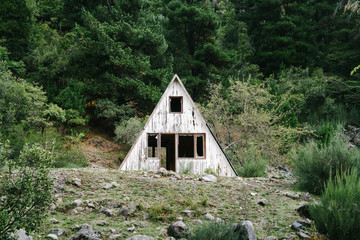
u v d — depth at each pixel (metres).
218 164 13.38
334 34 41.28
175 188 8.24
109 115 24.25
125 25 24.88
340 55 39.97
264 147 17.59
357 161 8.41
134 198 7.23
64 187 7.64
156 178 9.34
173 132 13.63
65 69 26.72
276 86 29.59
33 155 4.27
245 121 18.16
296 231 5.48
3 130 16.22
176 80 14.10
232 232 4.61
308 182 8.81
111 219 5.99
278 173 15.09
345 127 29.92
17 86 20.08
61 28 37.59
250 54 42.31
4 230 3.87
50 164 4.43
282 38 39.53
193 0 35.72
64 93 24.42
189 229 5.27
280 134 18.11
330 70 41.72
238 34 45.25
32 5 33.00
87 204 6.66
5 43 28.70
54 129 21.58
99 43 23.95
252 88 19.66
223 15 47.84
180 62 31.86
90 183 8.23
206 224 5.24
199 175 10.50
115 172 9.78
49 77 26.64
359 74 35.38
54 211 6.21
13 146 14.80
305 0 44.03
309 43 41.69
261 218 6.22
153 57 27.89
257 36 44.44
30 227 4.23
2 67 22.47
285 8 44.00
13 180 4.21
